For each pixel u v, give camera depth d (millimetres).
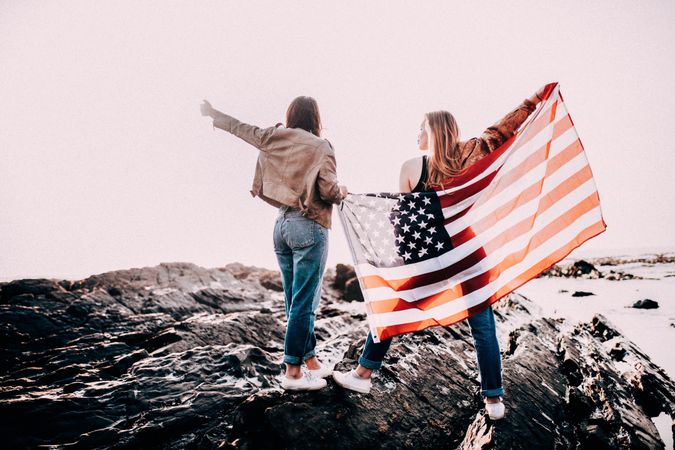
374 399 2896
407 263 2797
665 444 3307
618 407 3254
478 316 2668
